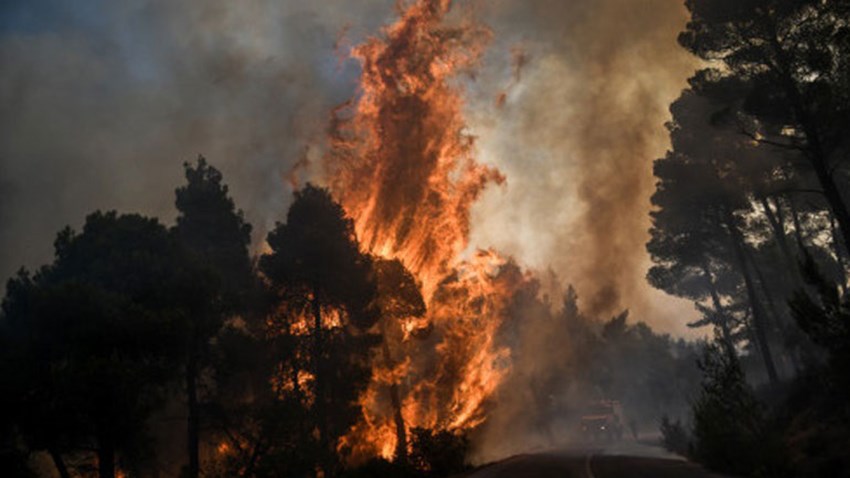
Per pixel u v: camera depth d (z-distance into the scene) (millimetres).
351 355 34781
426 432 30969
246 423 29656
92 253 28875
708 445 21000
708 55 34406
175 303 26625
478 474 24547
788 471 18453
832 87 30188
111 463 24172
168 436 32688
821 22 30641
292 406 26688
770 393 36750
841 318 18594
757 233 52125
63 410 22875
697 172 46781
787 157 36969
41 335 24750
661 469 20953
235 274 36125
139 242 30000
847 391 19469
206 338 28141
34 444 23672
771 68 31516
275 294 33031
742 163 44594
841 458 17031
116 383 22484
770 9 31484
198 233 38250
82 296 24172
